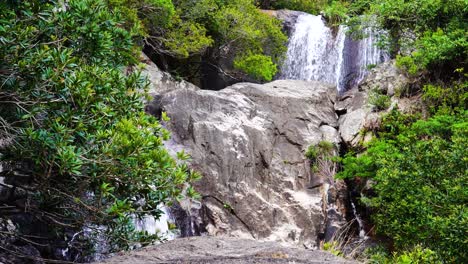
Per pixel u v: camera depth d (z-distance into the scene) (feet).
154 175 30.42
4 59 28.09
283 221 57.31
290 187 60.08
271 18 85.25
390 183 38.17
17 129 29.50
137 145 29.45
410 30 66.49
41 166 29.89
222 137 59.16
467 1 58.65
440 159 36.52
